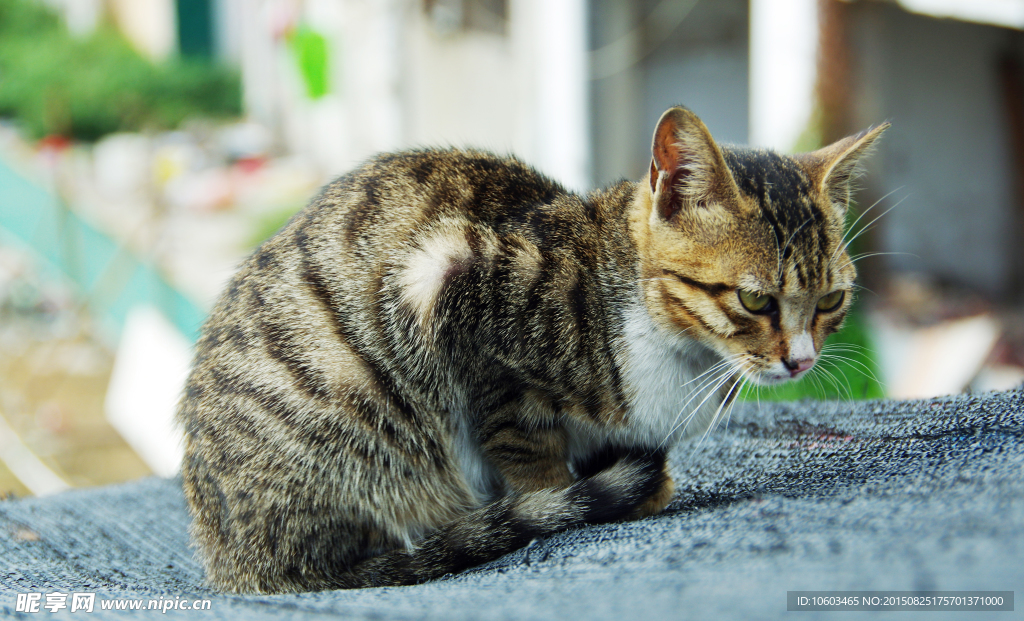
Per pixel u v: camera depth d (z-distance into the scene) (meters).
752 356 0.95
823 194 0.97
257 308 0.97
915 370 1.80
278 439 0.94
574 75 2.65
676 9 2.83
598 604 0.77
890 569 0.73
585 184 2.65
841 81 1.96
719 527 0.82
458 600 0.80
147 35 7.70
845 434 0.94
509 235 0.96
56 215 3.45
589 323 0.95
